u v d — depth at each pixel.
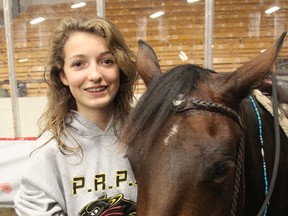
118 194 1.23
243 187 1.02
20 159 2.92
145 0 4.38
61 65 1.27
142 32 4.44
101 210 1.20
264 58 0.99
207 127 0.90
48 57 1.29
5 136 3.95
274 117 1.14
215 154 0.85
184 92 0.96
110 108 1.30
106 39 1.23
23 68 4.33
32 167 1.18
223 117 0.94
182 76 0.99
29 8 4.35
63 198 1.21
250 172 1.15
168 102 0.94
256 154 1.17
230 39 4.38
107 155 1.24
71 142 1.22
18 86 4.23
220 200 0.90
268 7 4.31
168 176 0.85
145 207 0.86
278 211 1.29
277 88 1.25
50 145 1.20
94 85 1.20
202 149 0.86
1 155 2.93
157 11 4.38
